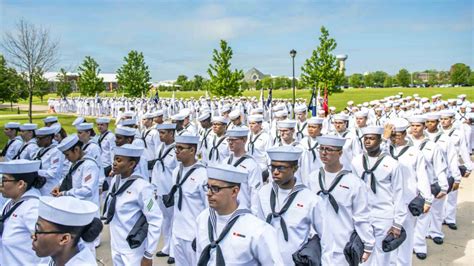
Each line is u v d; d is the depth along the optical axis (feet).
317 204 14.21
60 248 9.84
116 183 17.24
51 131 26.11
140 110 122.42
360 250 15.87
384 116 65.62
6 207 15.23
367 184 19.43
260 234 11.32
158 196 24.18
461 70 412.77
